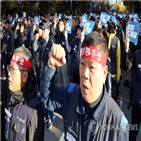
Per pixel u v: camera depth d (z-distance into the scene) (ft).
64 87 4.19
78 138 3.48
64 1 83.87
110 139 3.28
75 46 11.26
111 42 9.66
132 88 11.82
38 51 13.11
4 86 5.49
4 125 5.54
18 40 21.47
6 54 18.31
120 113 3.34
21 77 4.56
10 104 4.97
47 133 10.32
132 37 7.41
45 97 4.10
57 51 3.48
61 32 15.99
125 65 7.20
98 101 3.32
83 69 3.15
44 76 3.86
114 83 10.10
